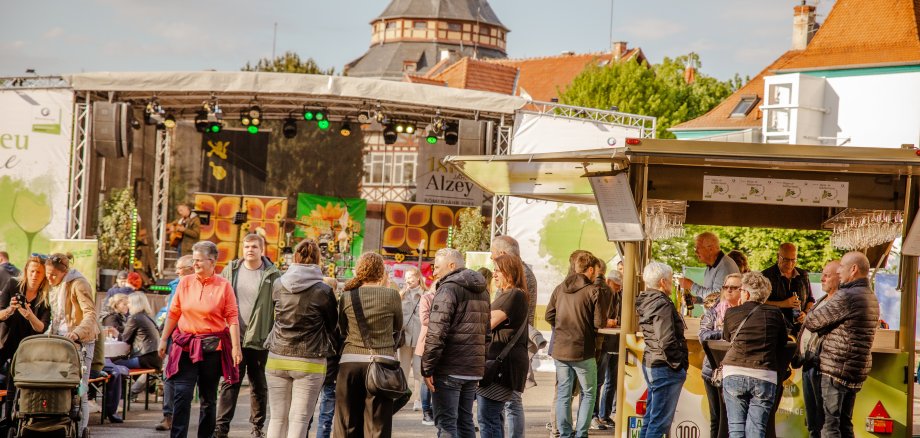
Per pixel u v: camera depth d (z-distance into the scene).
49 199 19.97
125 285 14.12
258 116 23.38
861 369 8.26
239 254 29.30
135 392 13.77
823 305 8.43
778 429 9.10
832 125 37.84
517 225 20.14
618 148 8.59
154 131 26.19
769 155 8.45
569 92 47.75
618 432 9.12
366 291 8.26
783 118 37.97
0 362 9.87
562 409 9.74
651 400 8.64
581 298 9.70
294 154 35.69
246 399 14.05
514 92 53.59
